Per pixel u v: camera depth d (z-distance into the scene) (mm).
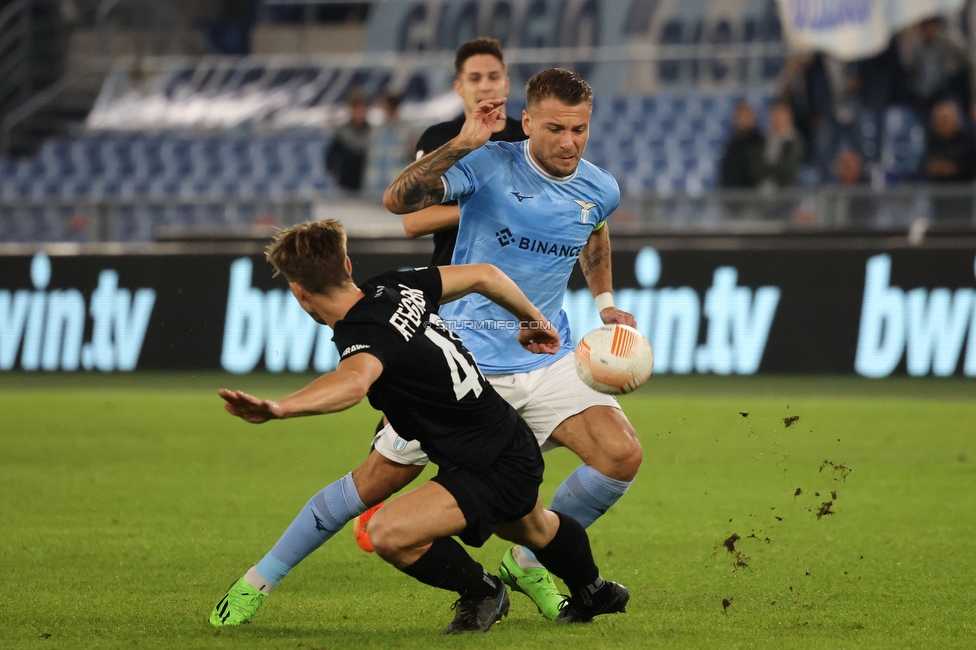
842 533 21750
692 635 14672
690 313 49469
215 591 17297
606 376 16109
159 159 78250
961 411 39344
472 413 14352
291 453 32500
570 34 82750
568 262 18094
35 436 35781
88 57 87188
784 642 14258
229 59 87625
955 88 61938
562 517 15336
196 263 53156
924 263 46906
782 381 47750
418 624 15398
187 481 27922
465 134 16625
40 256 55000
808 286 48250
